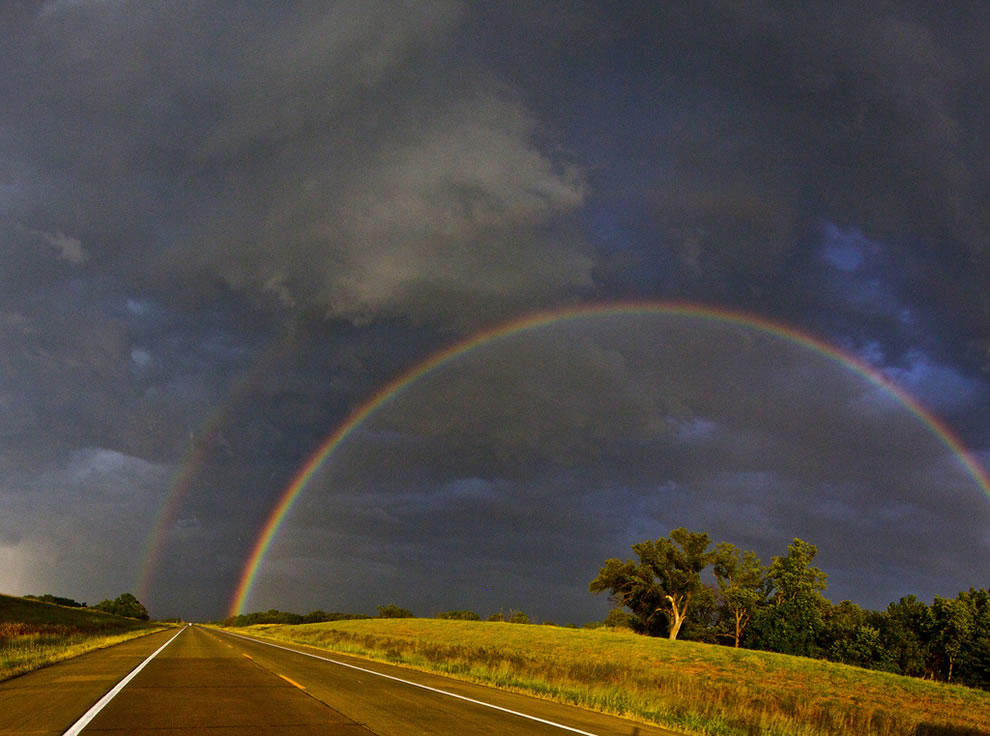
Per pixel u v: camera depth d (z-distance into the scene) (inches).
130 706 512.1
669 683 959.6
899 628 2984.7
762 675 1822.1
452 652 1384.1
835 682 1760.6
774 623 3275.1
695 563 3550.7
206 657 1108.5
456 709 548.4
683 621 3732.8
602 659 2007.9
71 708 498.6
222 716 473.4
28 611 3189.0
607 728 486.6
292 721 457.1
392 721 467.2
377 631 2886.3
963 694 1711.4
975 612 2893.7
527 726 470.6
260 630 3676.2
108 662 948.0
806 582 3272.6
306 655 1264.8
